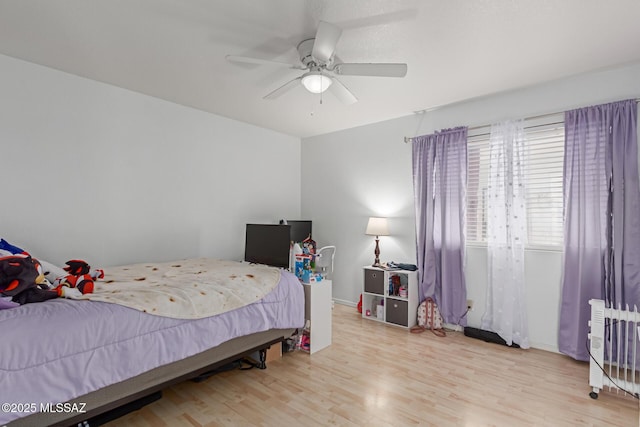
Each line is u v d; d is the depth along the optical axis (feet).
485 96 10.62
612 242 8.39
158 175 11.12
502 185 10.32
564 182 9.19
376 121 13.57
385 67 6.95
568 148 9.11
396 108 11.87
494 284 10.36
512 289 9.92
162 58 8.30
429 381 7.66
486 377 7.88
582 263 8.74
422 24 6.64
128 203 10.41
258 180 14.47
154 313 5.72
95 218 9.71
